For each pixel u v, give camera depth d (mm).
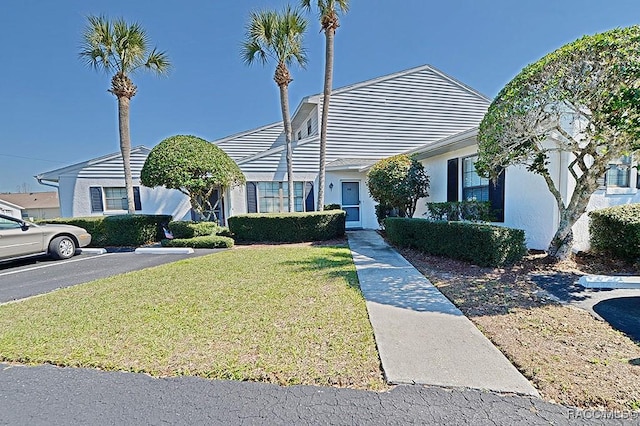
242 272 5902
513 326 3293
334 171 13742
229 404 2162
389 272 5703
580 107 4809
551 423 1926
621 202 7074
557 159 6488
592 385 2258
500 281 4887
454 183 9508
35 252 7660
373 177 10367
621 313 3564
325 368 2553
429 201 11039
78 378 2506
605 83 4230
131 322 3557
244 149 16062
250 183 13016
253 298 4316
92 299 4434
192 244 9562
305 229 10383
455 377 2408
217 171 10227
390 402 2150
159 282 5305
